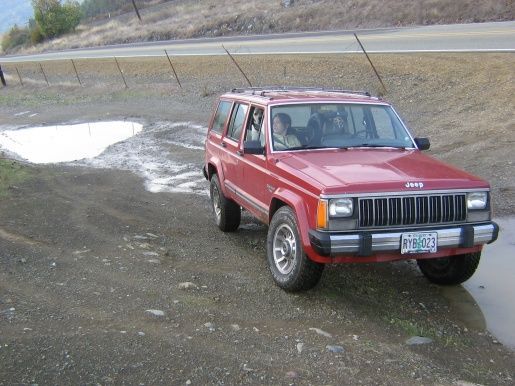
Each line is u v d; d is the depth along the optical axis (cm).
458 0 2962
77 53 4691
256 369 404
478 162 1094
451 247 510
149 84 2762
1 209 856
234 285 575
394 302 550
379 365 418
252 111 676
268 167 596
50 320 475
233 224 769
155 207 930
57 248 679
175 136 1725
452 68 1786
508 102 1433
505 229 772
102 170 1288
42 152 1627
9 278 572
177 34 4572
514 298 567
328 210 485
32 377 383
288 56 2500
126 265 624
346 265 645
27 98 3084
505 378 422
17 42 7819
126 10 7550
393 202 495
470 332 496
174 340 444
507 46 1920
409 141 638
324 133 620
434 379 403
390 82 1834
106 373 391
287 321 493
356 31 2977
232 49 3088
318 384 388
